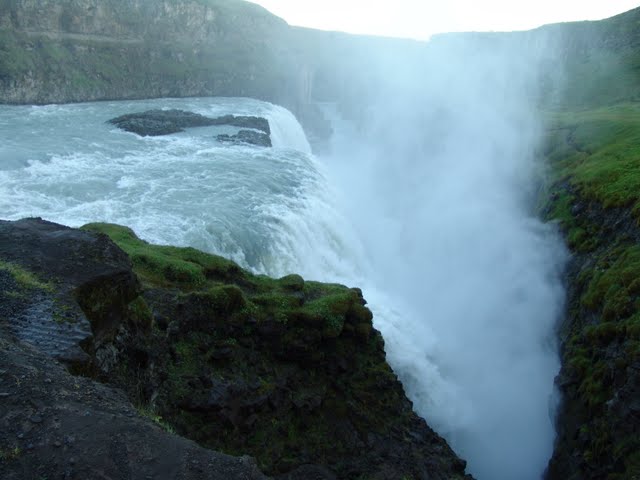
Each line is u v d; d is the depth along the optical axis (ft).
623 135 140.97
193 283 62.54
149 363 46.34
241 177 123.75
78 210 93.20
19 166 119.14
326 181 142.51
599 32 336.90
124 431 26.03
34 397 26.63
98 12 310.24
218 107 274.16
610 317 72.79
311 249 103.55
